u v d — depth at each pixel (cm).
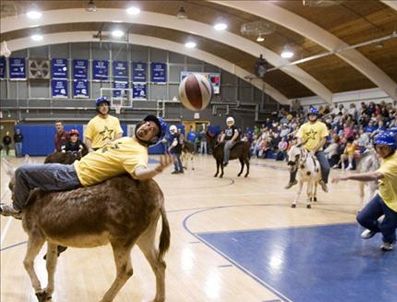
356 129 1909
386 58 1955
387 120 1838
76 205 383
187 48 2838
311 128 948
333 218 823
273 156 2466
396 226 594
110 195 379
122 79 2859
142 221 383
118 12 2064
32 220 406
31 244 409
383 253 594
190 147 1859
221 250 608
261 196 1093
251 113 3055
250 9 1770
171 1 1922
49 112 2759
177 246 628
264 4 1780
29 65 2706
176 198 1062
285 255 585
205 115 2994
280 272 518
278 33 2114
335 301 432
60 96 2767
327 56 2175
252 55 2530
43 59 2727
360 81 2316
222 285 478
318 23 1862
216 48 2717
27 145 2703
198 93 562
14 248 621
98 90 2830
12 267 540
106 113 641
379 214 615
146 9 2062
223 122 3019
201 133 2841
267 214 862
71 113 2789
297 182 1102
